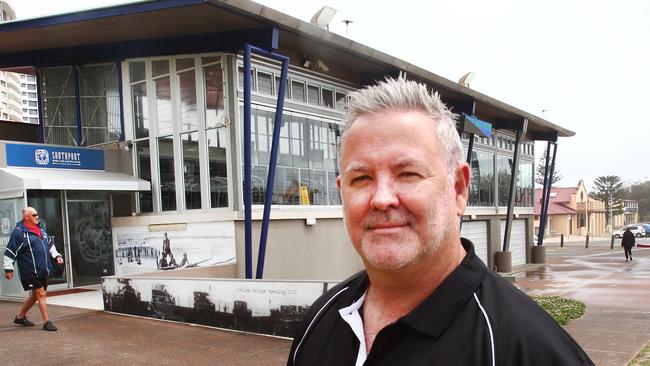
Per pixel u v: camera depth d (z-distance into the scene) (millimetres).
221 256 11070
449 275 1230
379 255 1215
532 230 26031
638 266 20672
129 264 12406
